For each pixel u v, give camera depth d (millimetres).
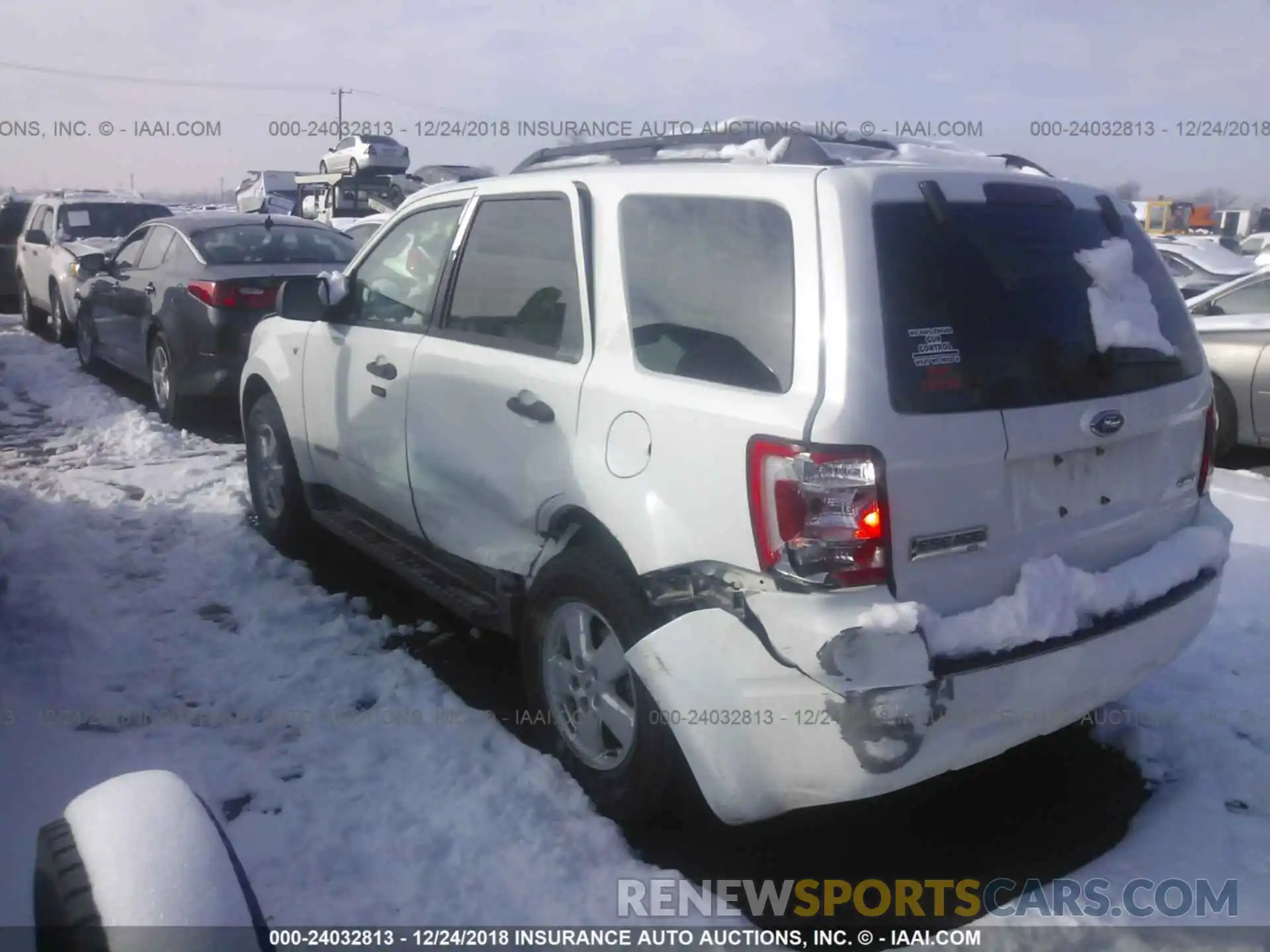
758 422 2850
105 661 4457
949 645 2770
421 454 4285
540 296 3770
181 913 1950
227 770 3678
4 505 6219
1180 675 4434
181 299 8133
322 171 26688
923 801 3672
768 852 3383
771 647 2791
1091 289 3201
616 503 3240
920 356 2844
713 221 3188
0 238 15977
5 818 3297
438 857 3250
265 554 5781
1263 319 7977
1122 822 3559
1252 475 7852
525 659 3791
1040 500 3025
